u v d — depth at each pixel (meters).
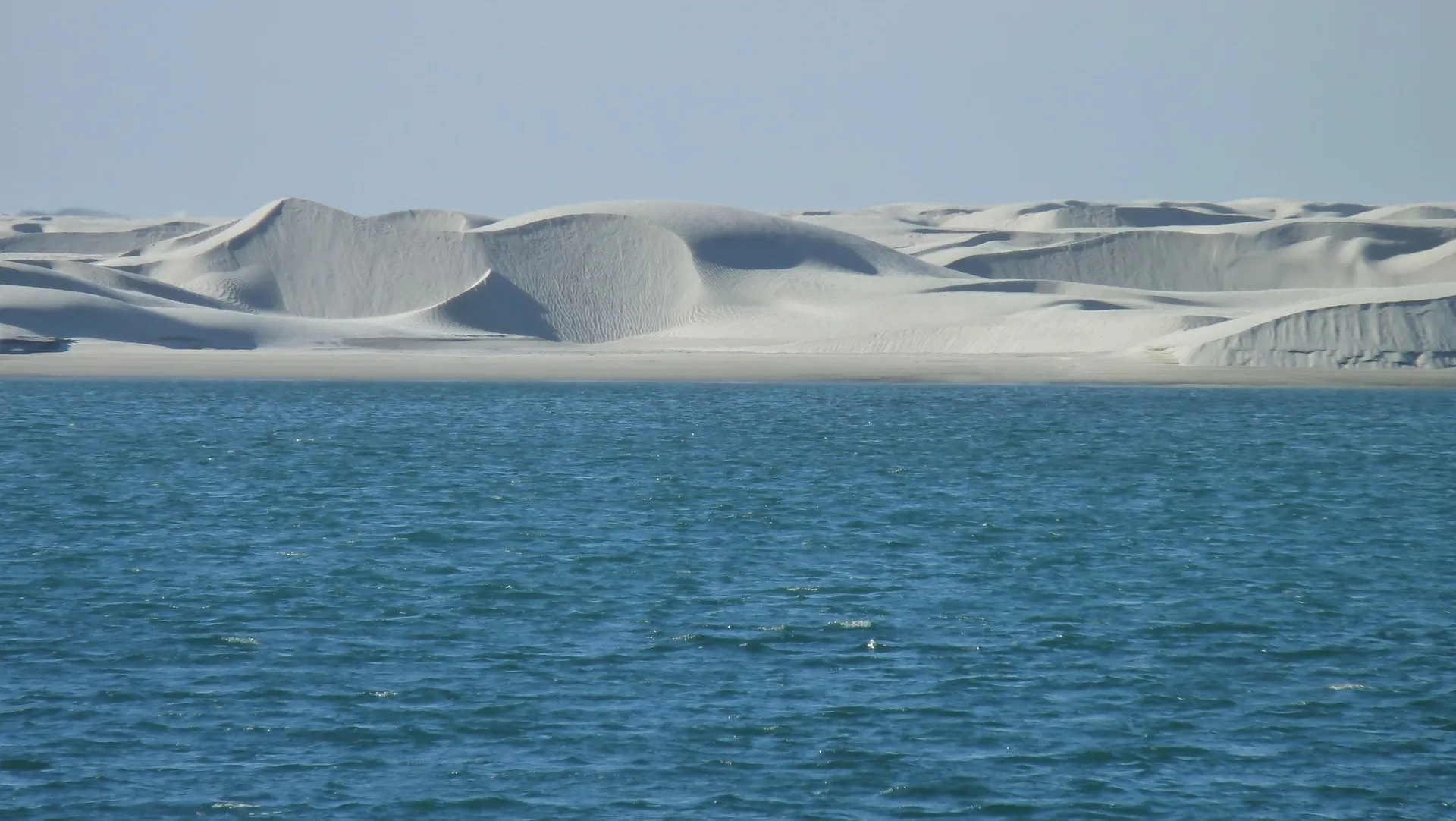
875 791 76.00
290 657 98.88
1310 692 92.19
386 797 75.12
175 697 90.06
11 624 107.69
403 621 109.25
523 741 82.69
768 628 107.31
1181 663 98.44
